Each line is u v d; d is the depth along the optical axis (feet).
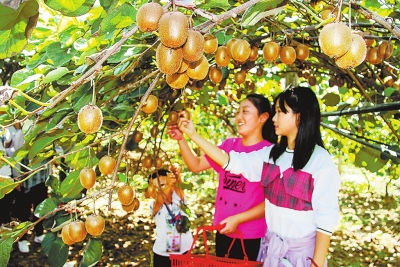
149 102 6.27
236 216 9.21
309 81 13.12
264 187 8.92
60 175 14.99
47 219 7.17
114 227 23.61
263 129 10.95
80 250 19.16
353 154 15.53
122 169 9.35
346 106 13.26
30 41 7.58
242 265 7.86
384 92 11.60
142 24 3.98
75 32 5.69
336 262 20.01
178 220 13.23
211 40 5.45
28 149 6.85
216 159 9.80
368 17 4.45
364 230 24.88
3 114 6.46
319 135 8.33
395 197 33.45
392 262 20.02
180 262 8.20
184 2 4.06
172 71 4.14
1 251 5.50
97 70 4.10
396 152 11.07
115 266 18.47
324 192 7.89
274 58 7.92
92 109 4.57
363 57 4.12
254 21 4.52
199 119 25.35
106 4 4.33
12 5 3.45
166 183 12.48
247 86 15.48
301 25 10.20
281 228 8.38
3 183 5.37
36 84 6.22
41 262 17.81
